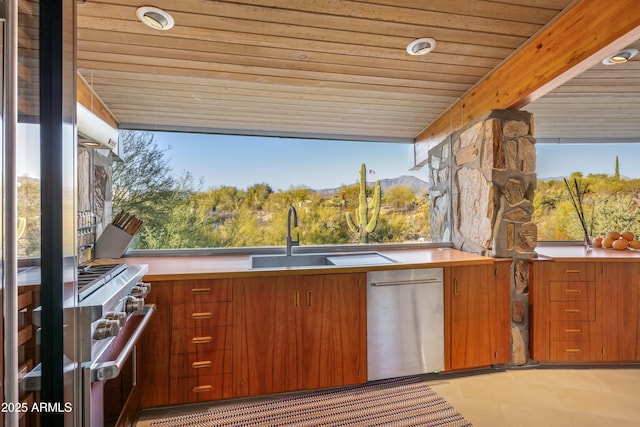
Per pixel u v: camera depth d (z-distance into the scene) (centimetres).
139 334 129
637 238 324
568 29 163
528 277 232
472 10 159
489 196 232
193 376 182
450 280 218
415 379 216
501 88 215
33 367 83
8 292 69
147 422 172
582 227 319
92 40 176
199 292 182
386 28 172
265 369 190
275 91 240
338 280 199
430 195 315
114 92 232
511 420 174
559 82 177
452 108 275
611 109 273
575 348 229
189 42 180
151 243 267
